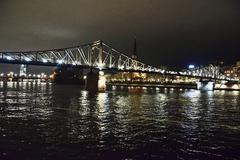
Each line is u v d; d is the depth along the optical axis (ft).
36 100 414.21
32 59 569.64
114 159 129.80
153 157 133.39
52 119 230.48
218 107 362.74
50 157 129.90
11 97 472.85
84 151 139.54
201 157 135.03
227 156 137.28
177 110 314.76
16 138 161.07
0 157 128.16
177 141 162.09
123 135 174.40
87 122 218.18
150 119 240.32
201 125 216.54
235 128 205.98
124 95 584.40
